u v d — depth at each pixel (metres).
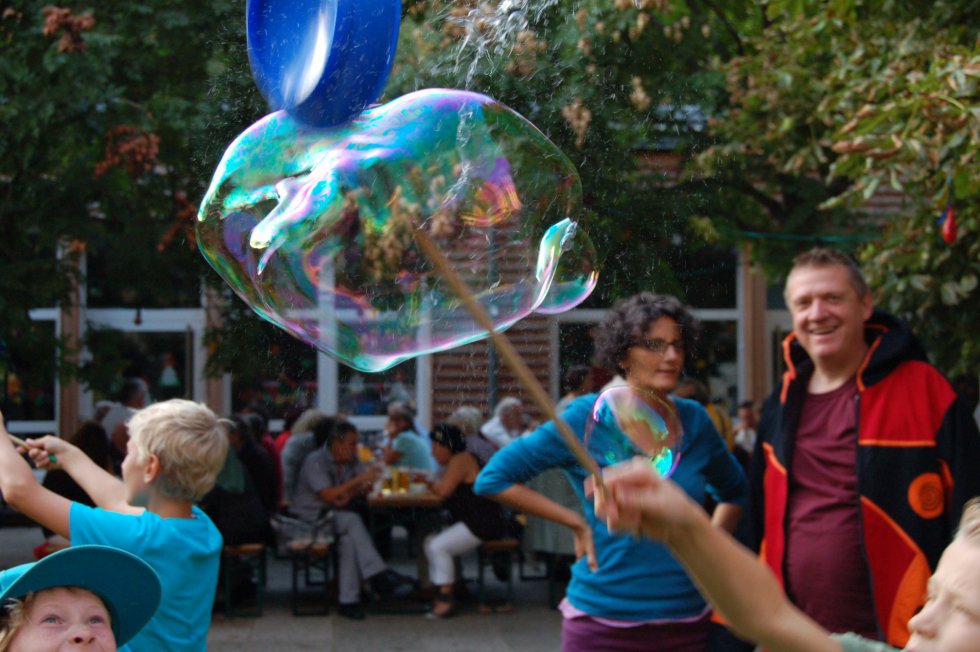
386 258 2.29
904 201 6.39
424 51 3.38
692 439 3.26
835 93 5.98
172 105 6.98
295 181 2.26
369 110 2.33
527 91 3.64
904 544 2.88
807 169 7.36
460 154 2.35
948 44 5.15
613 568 3.15
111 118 7.21
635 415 2.21
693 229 5.15
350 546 8.08
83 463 2.99
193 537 2.70
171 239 7.39
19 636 1.97
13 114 6.98
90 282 10.39
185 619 2.64
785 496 3.08
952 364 5.91
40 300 7.72
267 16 1.89
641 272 3.83
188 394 12.69
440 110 2.35
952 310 5.76
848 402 3.02
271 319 2.30
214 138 3.57
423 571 8.54
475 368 4.30
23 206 7.55
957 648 1.47
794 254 8.78
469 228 2.36
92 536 2.63
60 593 2.00
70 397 12.98
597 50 4.17
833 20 6.05
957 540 1.53
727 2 7.88
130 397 10.89
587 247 2.58
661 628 3.12
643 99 4.31
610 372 3.42
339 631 7.62
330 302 2.29
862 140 4.75
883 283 5.81
